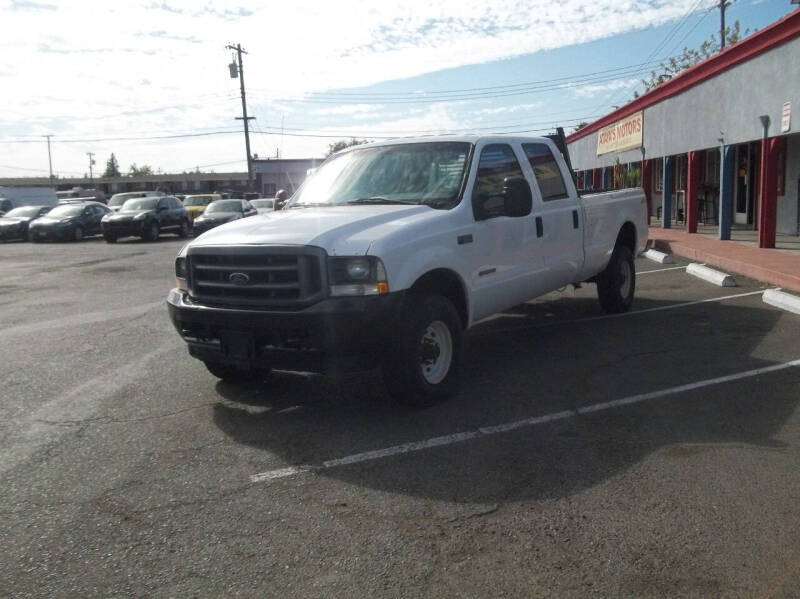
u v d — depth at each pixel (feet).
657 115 66.69
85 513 13.41
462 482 14.28
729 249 46.91
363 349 16.74
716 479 14.08
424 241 17.95
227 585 10.95
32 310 36.47
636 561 11.28
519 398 19.47
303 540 12.21
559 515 12.82
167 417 18.71
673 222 75.41
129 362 24.72
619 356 23.52
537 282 23.52
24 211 101.91
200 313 17.75
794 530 12.09
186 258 18.62
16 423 18.53
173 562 11.64
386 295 16.60
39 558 11.86
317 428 17.54
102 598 10.71
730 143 50.78
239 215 93.50
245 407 19.38
